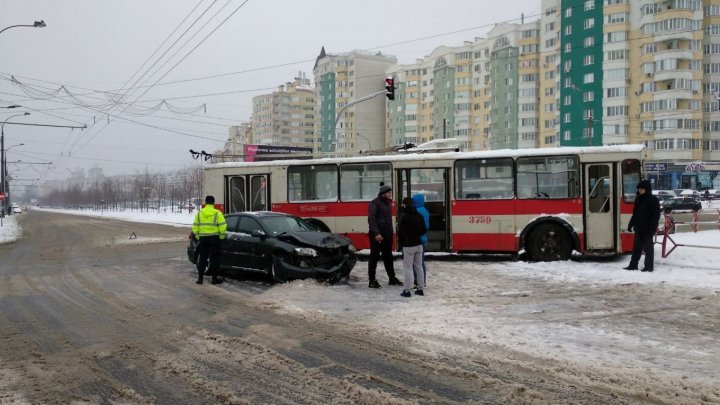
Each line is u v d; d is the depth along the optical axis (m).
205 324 7.60
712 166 62.31
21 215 84.00
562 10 69.62
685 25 60.97
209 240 11.05
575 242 12.84
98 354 6.23
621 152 12.66
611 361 5.71
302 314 8.09
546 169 13.13
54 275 12.99
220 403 4.80
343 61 100.62
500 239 13.34
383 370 5.55
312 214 14.95
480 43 85.31
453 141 15.71
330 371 5.54
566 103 69.38
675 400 4.66
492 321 7.52
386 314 8.02
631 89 65.38
